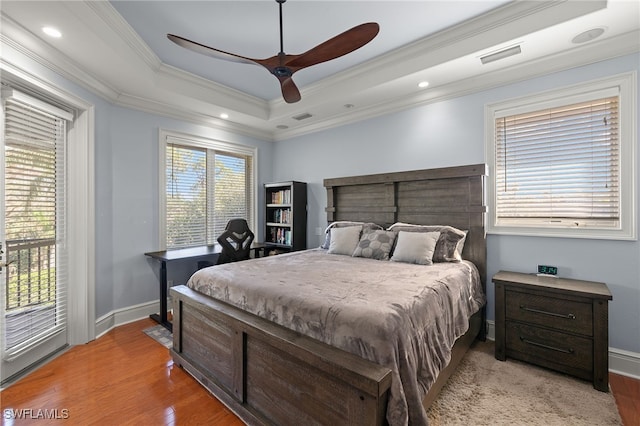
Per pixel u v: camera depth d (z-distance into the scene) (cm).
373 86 311
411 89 318
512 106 277
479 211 286
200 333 214
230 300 205
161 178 361
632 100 222
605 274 233
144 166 345
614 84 229
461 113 306
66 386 206
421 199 327
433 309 173
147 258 348
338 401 131
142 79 286
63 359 244
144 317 343
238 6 217
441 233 282
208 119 405
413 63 281
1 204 209
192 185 402
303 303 164
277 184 458
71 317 269
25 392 199
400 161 353
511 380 210
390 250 301
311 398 142
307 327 157
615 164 233
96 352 256
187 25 240
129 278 330
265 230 488
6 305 214
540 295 225
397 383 125
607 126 236
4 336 210
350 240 330
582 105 246
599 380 199
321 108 376
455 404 183
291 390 151
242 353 176
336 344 144
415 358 143
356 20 237
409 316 150
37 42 216
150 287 351
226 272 233
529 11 218
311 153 451
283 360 155
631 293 223
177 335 235
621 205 227
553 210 261
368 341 134
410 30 253
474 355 249
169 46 272
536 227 263
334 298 166
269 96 398
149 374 222
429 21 240
